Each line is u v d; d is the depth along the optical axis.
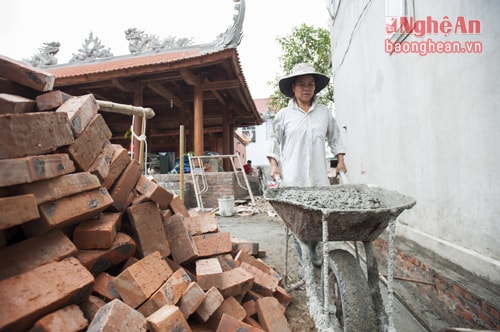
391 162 3.62
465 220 2.19
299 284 2.50
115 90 10.41
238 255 2.37
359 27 4.80
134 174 1.92
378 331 1.51
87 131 1.56
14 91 1.50
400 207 1.50
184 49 9.93
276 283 2.18
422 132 2.82
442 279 2.15
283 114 2.79
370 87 4.34
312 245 2.62
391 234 1.48
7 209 1.00
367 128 4.56
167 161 9.45
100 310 1.11
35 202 1.11
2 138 1.10
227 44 8.04
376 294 1.69
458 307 1.95
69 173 1.39
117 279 1.39
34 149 1.21
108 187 1.75
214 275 1.75
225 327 1.48
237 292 1.85
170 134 14.84
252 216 6.79
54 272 1.15
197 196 7.45
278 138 2.84
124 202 1.83
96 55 10.68
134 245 1.63
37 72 1.49
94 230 1.46
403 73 3.19
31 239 1.20
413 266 2.65
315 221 1.62
